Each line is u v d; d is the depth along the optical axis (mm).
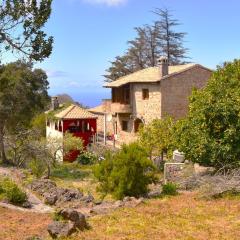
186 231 12477
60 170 39594
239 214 14344
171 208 15703
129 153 20875
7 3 21156
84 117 51312
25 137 43500
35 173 35938
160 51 71562
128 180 20391
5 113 43812
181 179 23188
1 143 45250
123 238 11781
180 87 41062
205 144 20797
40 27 21734
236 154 20531
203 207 15586
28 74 45875
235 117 20656
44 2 21672
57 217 13000
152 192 20766
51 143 39906
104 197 21719
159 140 33688
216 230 12523
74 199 22406
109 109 48594
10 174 34438
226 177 18047
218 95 21469
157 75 42406
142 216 14477
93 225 13344
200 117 21125
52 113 55656
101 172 21609
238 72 22156
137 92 44312
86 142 51344
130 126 46188
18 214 18094
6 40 21375
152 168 21047
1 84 40031
